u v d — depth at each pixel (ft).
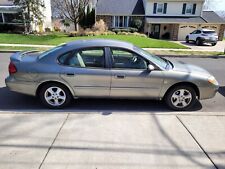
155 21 99.66
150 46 55.62
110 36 72.74
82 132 12.47
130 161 10.19
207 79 15.65
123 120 13.96
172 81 15.40
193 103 16.14
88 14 104.32
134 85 15.42
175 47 56.24
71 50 15.31
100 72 15.12
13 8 76.38
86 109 15.97
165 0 103.55
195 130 12.96
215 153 10.94
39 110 15.64
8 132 12.30
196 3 104.32
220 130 13.02
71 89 15.58
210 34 75.20
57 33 86.53
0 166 9.67
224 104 17.70
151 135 12.35
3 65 29.99
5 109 15.67
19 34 70.64
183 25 102.78
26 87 15.58
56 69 15.17
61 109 15.92
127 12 105.81
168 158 10.48
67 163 9.94
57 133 12.31
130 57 15.37
